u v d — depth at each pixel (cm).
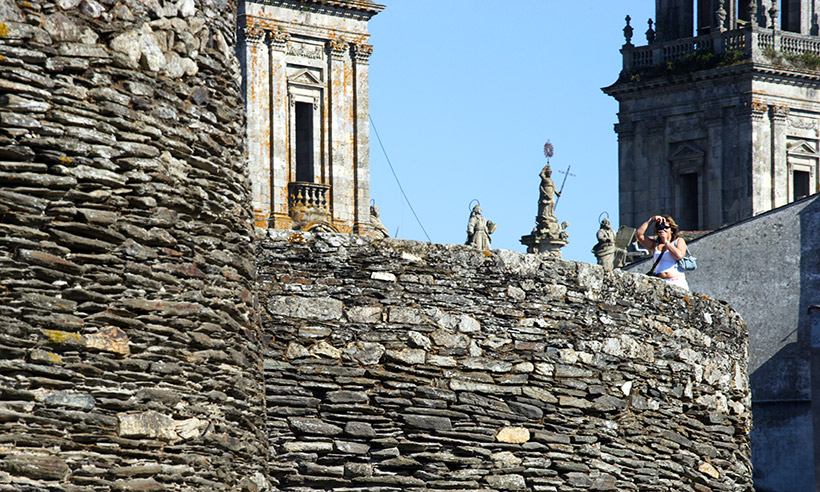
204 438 2134
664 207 15325
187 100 2177
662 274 3525
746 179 14900
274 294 2744
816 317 4888
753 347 4975
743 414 3578
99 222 2025
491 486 2878
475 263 2925
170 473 2077
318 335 2762
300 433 2728
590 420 3048
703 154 15100
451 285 2888
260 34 10944
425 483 2811
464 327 2888
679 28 15438
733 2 15175
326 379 2755
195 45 2200
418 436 2811
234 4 2320
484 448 2880
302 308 2758
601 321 3108
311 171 11212
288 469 2709
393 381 2808
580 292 3072
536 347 2977
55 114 1997
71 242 2000
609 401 3091
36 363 1950
